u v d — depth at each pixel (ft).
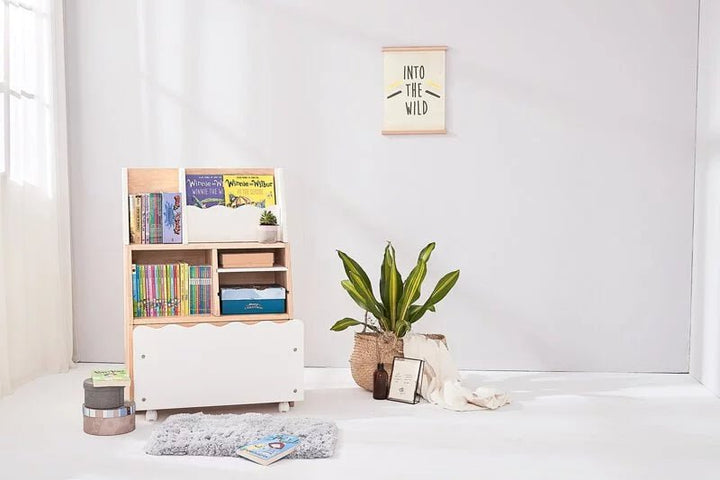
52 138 14.62
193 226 13.07
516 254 15.19
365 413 12.28
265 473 9.61
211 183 13.55
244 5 15.20
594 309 15.15
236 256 12.79
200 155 15.40
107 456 10.22
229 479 9.42
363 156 15.25
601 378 14.66
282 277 13.23
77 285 15.56
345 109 15.21
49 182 14.64
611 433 11.22
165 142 15.40
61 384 13.97
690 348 14.99
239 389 12.25
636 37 14.84
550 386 14.01
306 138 15.29
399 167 15.23
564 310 15.19
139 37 15.33
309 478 9.45
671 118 14.89
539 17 14.90
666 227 15.01
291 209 15.35
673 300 15.06
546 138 15.03
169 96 15.35
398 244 15.30
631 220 15.05
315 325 15.43
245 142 15.34
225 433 10.77
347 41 15.14
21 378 13.87
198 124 15.37
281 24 15.19
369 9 15.08
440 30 15.02
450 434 11.16
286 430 11.02
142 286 12.50
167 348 12.01
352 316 15.42
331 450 10.30
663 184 14.97
